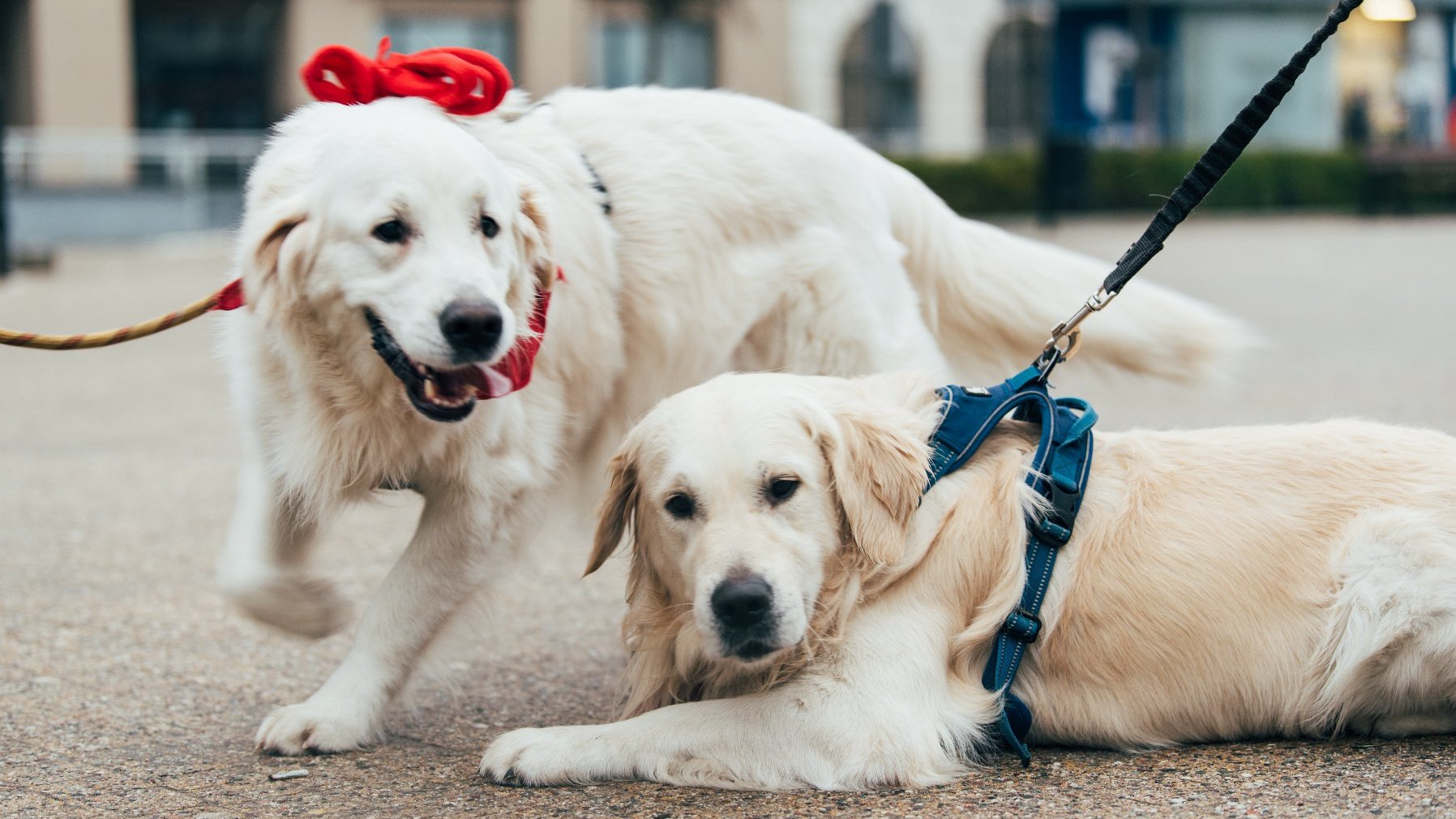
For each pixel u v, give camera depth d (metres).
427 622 3.33
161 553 5.10
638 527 3.12
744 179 4.01
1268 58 33.69
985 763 2.98
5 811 2.80
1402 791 2.67
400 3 24.31
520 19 25.16
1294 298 12.40
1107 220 23.98
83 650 3.98
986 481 3.12
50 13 21.73
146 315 11.59
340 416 3.22
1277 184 27.42
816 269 4.07
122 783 2.97
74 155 21.45
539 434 3.48
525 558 3.57
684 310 3.89
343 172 3.04
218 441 7.29
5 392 8.88
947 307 4.41
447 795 2.87
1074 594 3.03
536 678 3.74
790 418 2.93
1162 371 4.31
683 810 2.74
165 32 23.20
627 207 3.82
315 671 3.81
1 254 14.52
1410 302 12.02
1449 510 2.95
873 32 28.98
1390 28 34.38
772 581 2.75
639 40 26.97
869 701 2.88
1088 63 33.78
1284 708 2.97
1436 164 26.05
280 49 23.69
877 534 2.93
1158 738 3.03
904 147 30.31
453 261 2.98
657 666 3.16
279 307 3.12
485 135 3.53
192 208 21.81
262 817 2.76
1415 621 2.85
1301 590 2.96
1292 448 3.16
